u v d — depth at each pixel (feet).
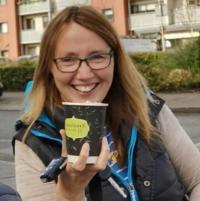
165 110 8.94
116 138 8.31
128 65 8.51
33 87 8.18
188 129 43.39
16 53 186.91
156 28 159.12
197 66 74.13
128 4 164.35
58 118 7.82
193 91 72.49
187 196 8.83
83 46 7.79
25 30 185.16
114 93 8.57
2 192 5.69
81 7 7.95
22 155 7.83
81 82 7.84
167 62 76.02
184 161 8.81
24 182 7.68
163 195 8.16
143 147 8.30
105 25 7.94
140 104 8.50
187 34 149.59
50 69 8.05
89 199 7.69
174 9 153.28
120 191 7.92
